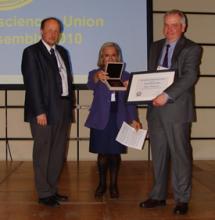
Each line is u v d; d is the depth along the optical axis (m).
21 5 5.21
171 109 3.04
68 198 3.57
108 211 3.18
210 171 4.84
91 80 3.60
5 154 5.47
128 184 4.14
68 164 5.25
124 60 5.30
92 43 5.29
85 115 5.49
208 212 3.15
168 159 3.27
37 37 5.24
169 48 3.14
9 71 5.18
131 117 3.51
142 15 5.32
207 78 5.63
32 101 3.18
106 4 5.30
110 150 3.46
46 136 3.24
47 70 3.23
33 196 3.62
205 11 5.59
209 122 5.65
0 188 3.93
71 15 5.27
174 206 3.31
